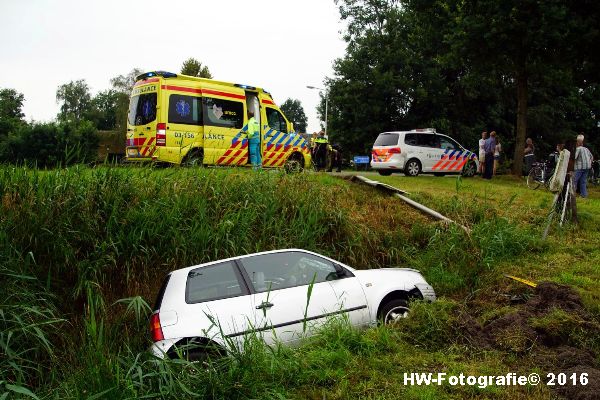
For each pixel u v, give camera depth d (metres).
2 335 6.22
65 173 9.59
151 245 9.26
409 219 12.22
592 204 15.15
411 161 20.33
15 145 26.14
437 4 24.22
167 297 6.71
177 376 5.33
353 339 6.44
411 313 7.12
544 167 18.19
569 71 23.06
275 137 17.20
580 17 20.06
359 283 7.46
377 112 40.72
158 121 14.83
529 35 20.41
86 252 8.91
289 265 7.27
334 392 5.46
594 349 6.41
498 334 6.67
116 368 5.24
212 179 10.85
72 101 91.44
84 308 8.13
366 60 41.88
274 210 10.41
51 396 5.43
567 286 7.83
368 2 42.78
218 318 6.42
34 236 8.59
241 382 5.30
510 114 41.22
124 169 10.23
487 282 9.34
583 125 42.88
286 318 6.81
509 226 11.29
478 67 23.73
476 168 22.20
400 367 6.02
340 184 13.45
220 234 9.46
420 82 40.34
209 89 15.80
